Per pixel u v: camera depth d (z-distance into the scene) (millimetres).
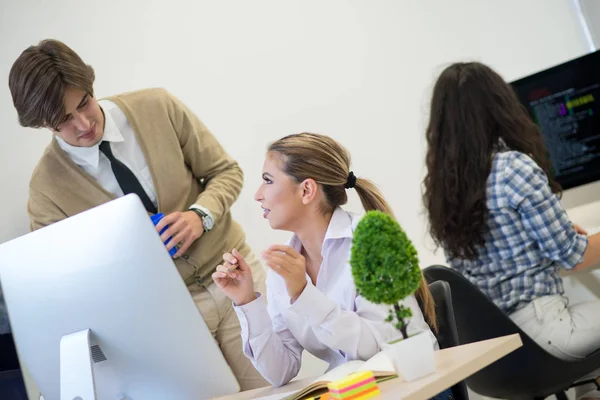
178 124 2277
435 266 2033
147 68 3027
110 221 1222
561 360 2018
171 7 3105
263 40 3258
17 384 1573
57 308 1289
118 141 2145
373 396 1024
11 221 2752
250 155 3172
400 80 3508
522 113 2252
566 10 3961
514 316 2162
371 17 3484
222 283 1530
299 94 3297
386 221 1083
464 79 2184
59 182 2182
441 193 2227
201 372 1267
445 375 1028
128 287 1231
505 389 2109
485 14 3768
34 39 2855
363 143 3387
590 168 2891
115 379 1310
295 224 1630
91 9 2969
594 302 2158
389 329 1401
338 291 1576
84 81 1964
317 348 1639
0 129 2783
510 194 2111
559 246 2102
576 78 2885
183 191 2252
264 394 1424
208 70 3141
